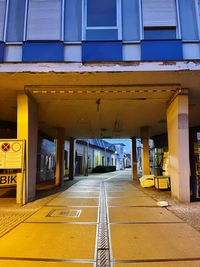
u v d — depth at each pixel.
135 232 3.93
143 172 13.39
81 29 5.84
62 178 13.05
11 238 3.63
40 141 15.04
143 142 13.59
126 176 21.41
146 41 5.71
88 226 4.29
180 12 5.88
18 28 5.81
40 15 5.86
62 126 13.49
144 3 5.91
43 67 5.54
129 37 5.80
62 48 5.73
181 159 6.55
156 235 3.76
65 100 7.77
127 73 5.61
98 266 2.71
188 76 5.80
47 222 4.56
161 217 4.93
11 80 6.04
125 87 6.48
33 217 4.97
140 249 3.19
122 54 5.70
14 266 2.67
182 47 5.70
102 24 5.89
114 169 38.16
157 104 8.40
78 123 12.54
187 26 5.81
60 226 4.28
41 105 8.52
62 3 5.91
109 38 5.83
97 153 34.47
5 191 9.54
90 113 10.07
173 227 4.20
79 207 6.05
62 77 5.85
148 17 5.86
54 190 9.95
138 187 10.91
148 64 5.49
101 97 7.44
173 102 7.04
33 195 7.11
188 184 6.56
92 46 5.71
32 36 5.76
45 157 16.33
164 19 5.84
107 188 10.59
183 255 2.99
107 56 5.67
